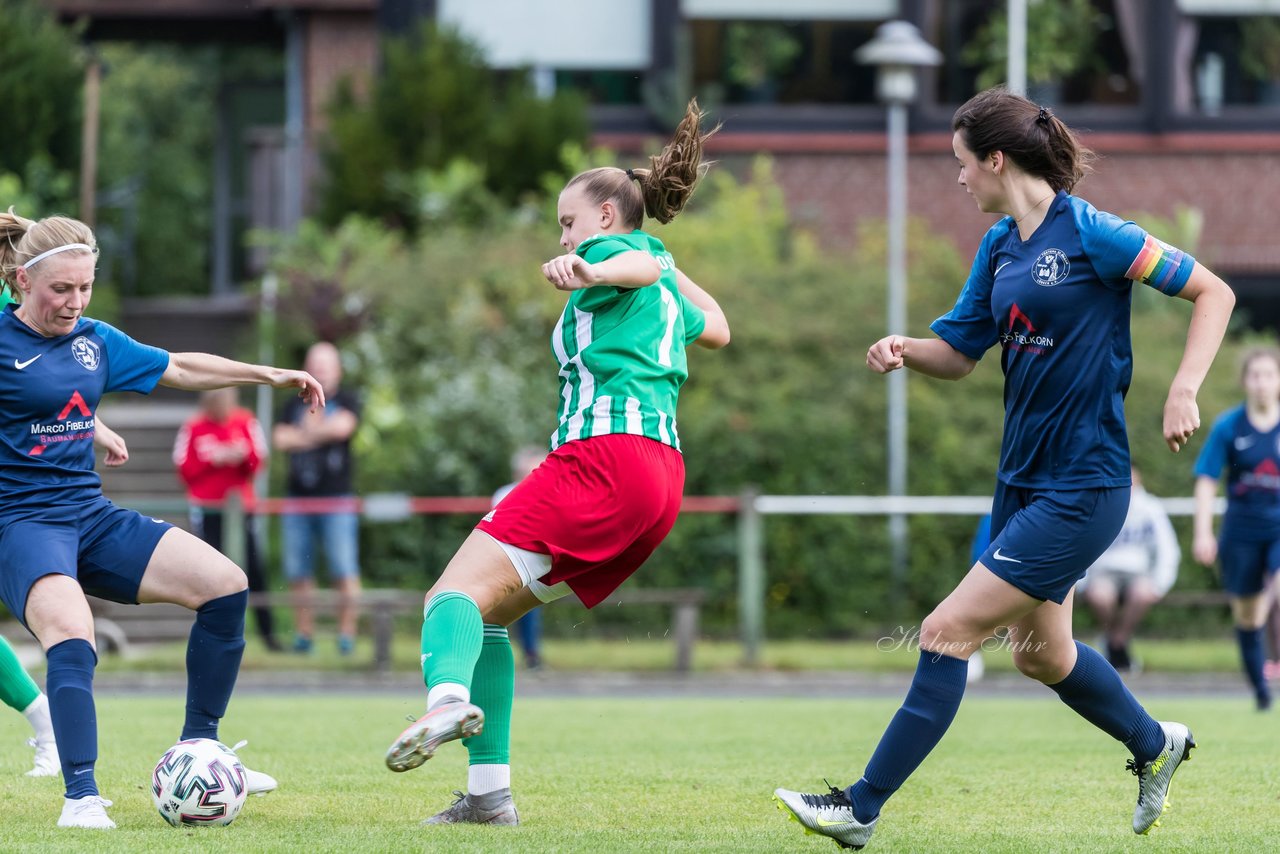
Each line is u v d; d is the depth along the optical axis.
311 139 69.00
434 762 24.27
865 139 71.75
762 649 52.12
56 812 17.94
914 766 15.69
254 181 68.81
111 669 46.50
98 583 17.70
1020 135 15.98
